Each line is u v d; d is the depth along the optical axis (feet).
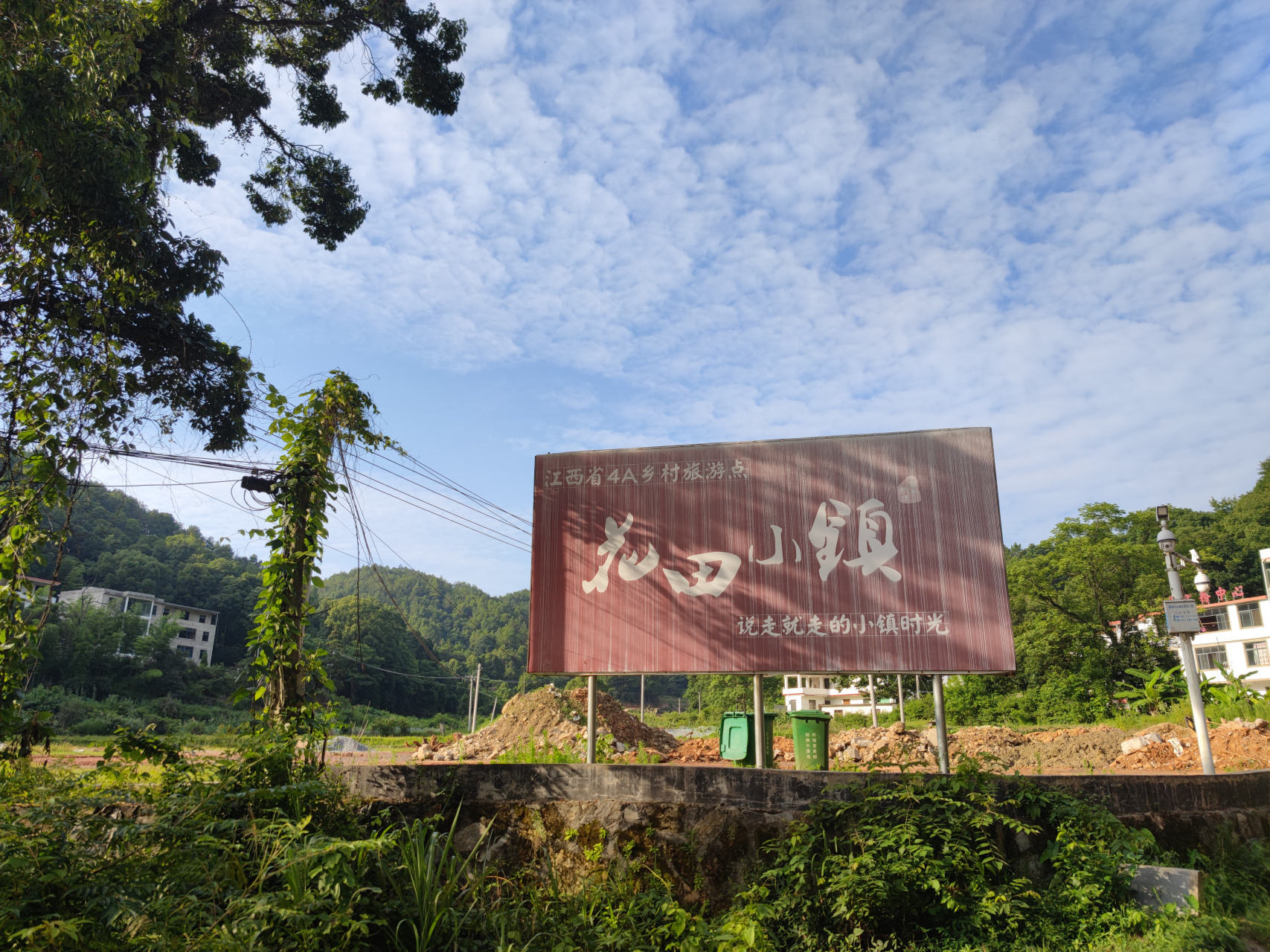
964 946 18.28
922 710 139.74
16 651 23.72
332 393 27.96
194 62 44.75
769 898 20.81
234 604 250.16
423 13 48.32
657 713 273.75
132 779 20.17
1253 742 36.76
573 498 28.32
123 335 38.73
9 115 26.17
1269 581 143.84
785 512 26.71
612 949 18.80
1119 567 121.19
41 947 12.66
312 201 53.26
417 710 237.04
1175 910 18.06
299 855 16.01
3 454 27.32
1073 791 21.88
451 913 18.67
